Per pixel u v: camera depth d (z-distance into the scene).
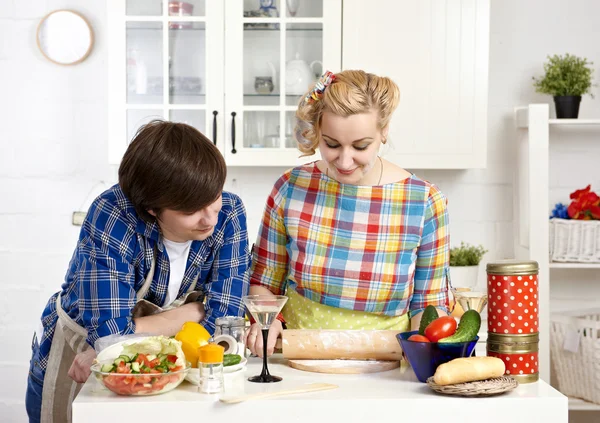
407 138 3.10
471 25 3.07
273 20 3.10
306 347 1.71
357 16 3.08
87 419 1.40
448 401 1.44
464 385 1.45
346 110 1.63
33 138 3.38
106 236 1.69
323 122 1.69
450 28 3.07
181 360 1.48
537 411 1.45
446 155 3.10
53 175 3.38
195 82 3.12
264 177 3.41
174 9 3.10
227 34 3.10
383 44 3.09
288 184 1.89
